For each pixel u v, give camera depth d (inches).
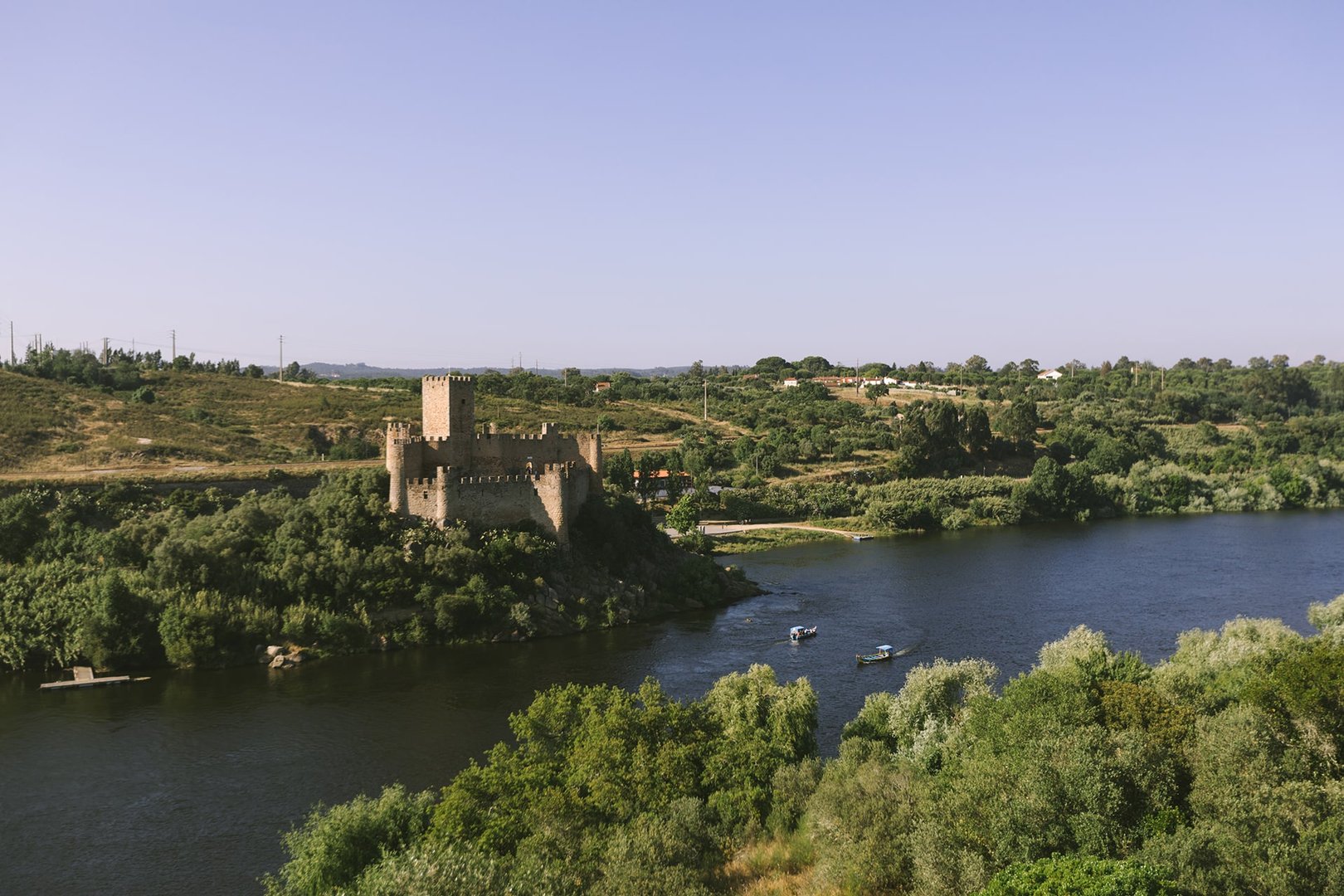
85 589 3474.4
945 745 2143.2
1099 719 2023.9
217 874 2027.6
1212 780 1667.1
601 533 4525.1
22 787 2423.7
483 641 3804.1
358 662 3528.5
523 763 2073.1
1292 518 7534.5
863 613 4352.9
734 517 7165.4
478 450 4466.0
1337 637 2891.2
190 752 2652.6
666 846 1697.8
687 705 2851.9
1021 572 5275.6
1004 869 1504.7
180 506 4539.9
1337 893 1357.0
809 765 2102.6
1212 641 2871.6
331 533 3934.5
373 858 1768.0
